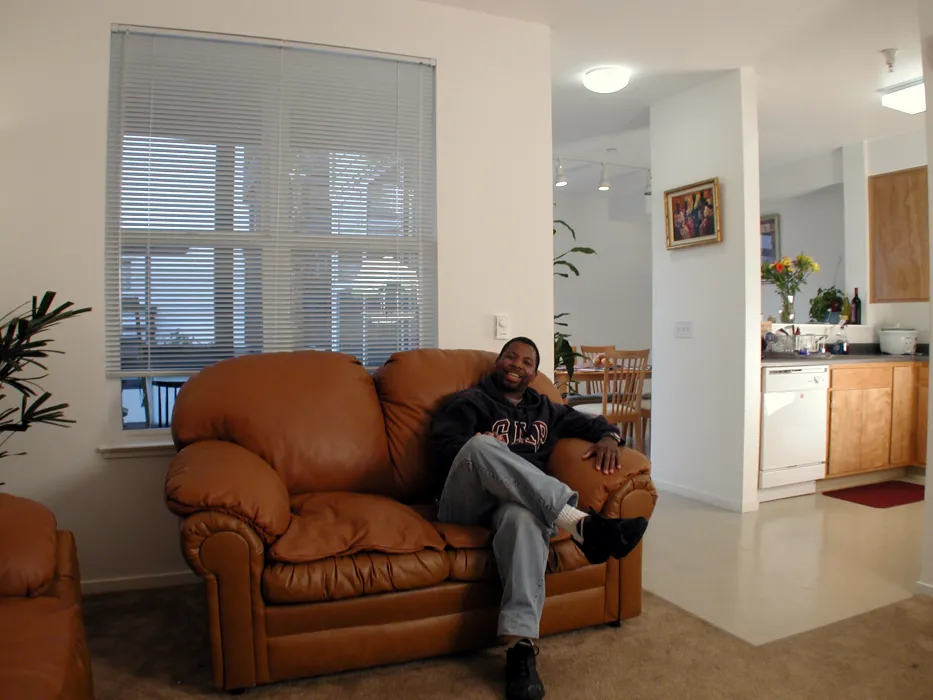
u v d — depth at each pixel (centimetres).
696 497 388
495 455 192
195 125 253
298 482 214
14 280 232
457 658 193
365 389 241
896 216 467
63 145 236
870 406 424
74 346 238
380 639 178
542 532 186
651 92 391
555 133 469
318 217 270
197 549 162
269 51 262
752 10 289
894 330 469
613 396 486
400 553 178
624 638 206
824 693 174
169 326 252
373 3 274
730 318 365
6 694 96
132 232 247
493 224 293
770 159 531
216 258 257
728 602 235
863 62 346
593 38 316
